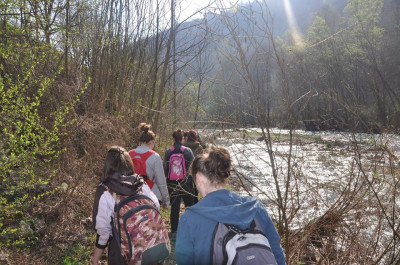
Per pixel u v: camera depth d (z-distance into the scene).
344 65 25.70
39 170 4.40
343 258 3.42
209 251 1.56
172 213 5.08
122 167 2.58
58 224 4.26
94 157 5.32
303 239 3.57
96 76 7.49
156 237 2.43
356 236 3.50
